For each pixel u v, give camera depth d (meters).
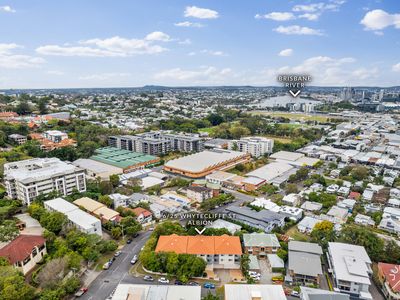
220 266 94.38
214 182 171.88
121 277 89.00
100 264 95.12
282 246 101.00
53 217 105.56
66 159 198.00
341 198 149.50
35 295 76.06
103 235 111.94
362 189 159.88
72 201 129.38
